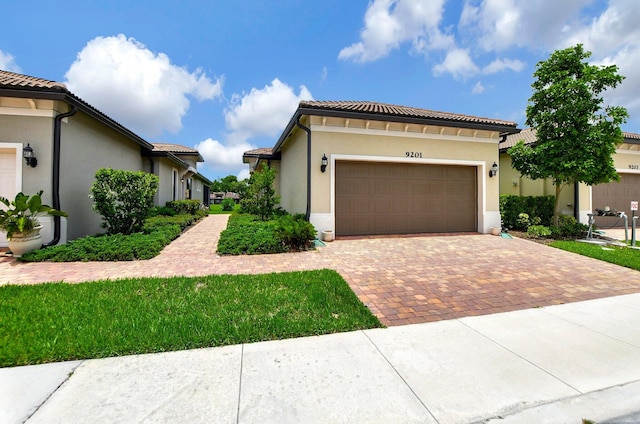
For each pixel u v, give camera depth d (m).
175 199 19.30
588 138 10.38
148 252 7.32
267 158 17.91
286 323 3.83
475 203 12.05
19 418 2.18
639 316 4.30
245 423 2.16
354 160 10.55
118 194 8.93
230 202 31.05
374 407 2.36
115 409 2.29
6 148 7.80
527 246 9.41
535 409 2.38
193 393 2.50
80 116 9.34
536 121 11.48
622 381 2.76
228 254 7.77
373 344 3.41
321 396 2.48
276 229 8.50
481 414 2.31
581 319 4.18
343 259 7.50
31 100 7.77
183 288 5.05
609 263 7.39
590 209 14.21
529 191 15.34
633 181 15.42
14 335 3.37
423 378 2.76
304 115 9.87
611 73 10.21
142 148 14.64
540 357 3.16
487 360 3.09
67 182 8.69
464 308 4.61
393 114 10.19
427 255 8.06
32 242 7.10
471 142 11.65
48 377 2.71
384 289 5.40
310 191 10.05
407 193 11.28
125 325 3.66
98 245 7.45
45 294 4.64
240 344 3.37
